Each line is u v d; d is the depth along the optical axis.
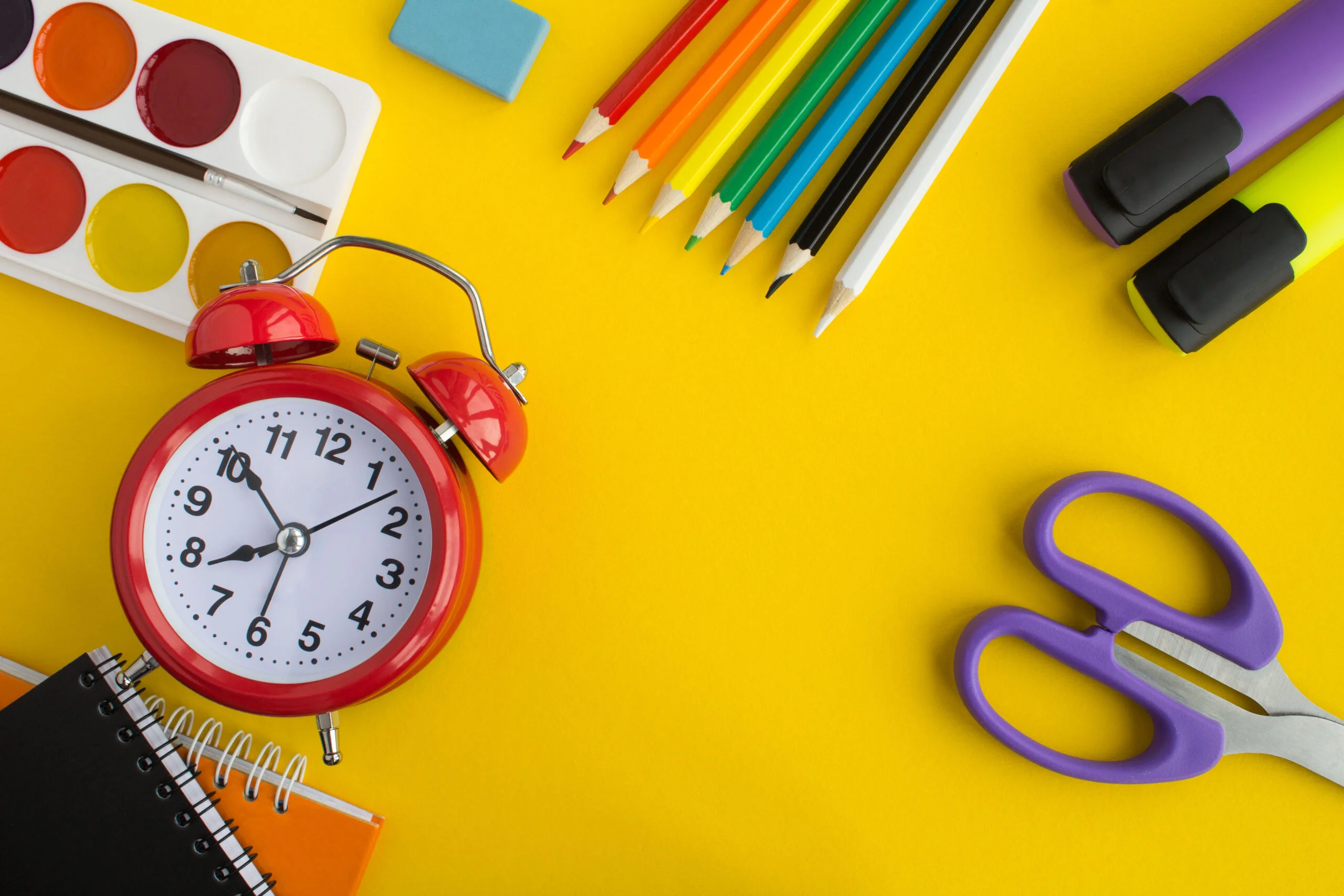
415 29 0.64
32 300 0.68
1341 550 0.66
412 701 0.68
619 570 0.68
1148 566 0.67
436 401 0.55
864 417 0.67
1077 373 0.67
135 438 0.68
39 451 0.69
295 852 0.66
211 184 0.63
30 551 0.69
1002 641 0.68
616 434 0.67
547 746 0.68
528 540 0.68
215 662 0.59
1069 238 0.66
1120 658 0.65
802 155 0.62
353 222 0.67
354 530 0.59
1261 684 0.65
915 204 0.62
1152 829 0.68
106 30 0.64
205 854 0.62
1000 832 0.67
